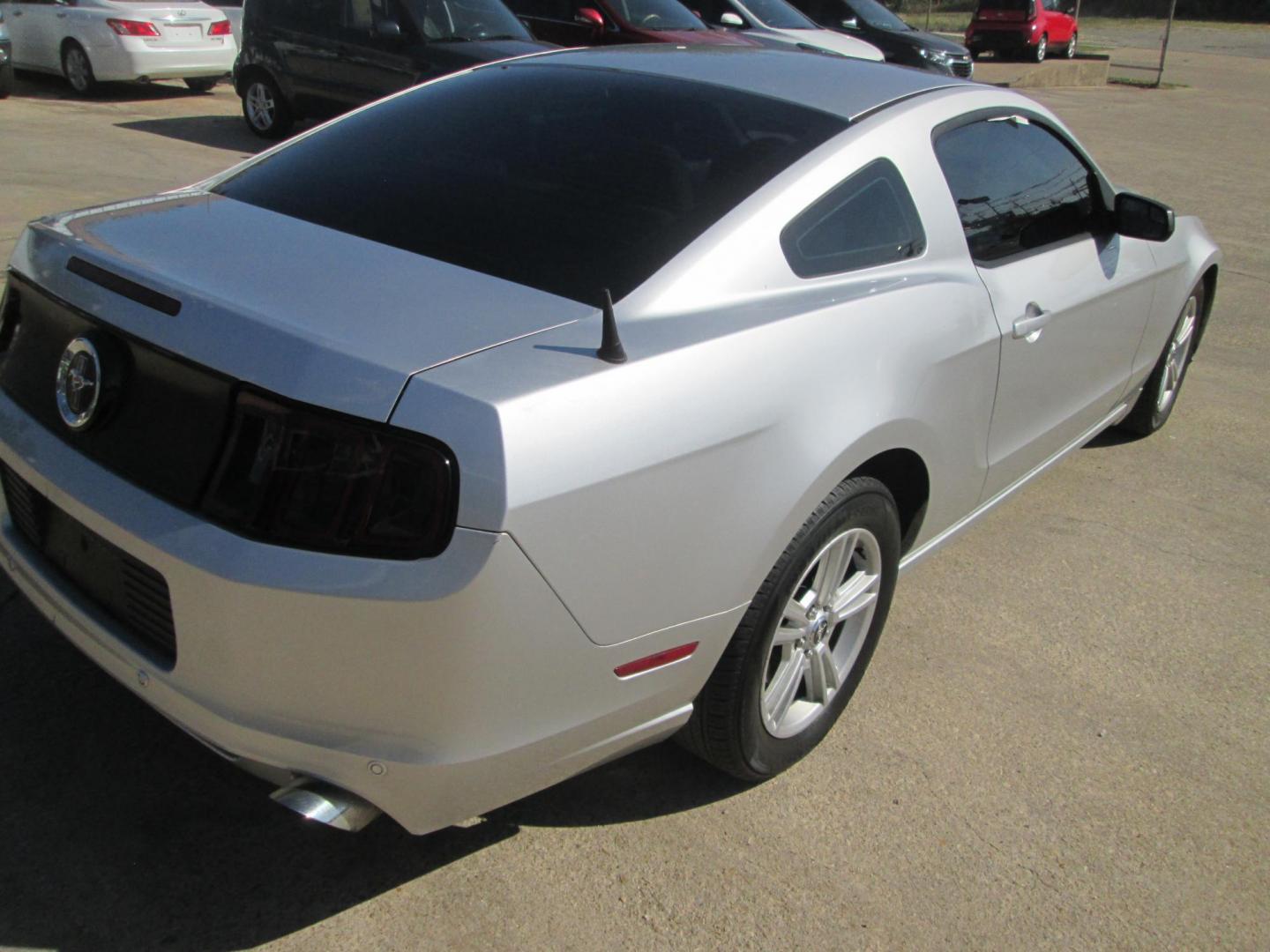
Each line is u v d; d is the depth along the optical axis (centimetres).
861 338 268
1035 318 338
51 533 248
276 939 233
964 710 326
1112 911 259
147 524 209
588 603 214
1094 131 1545
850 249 285
